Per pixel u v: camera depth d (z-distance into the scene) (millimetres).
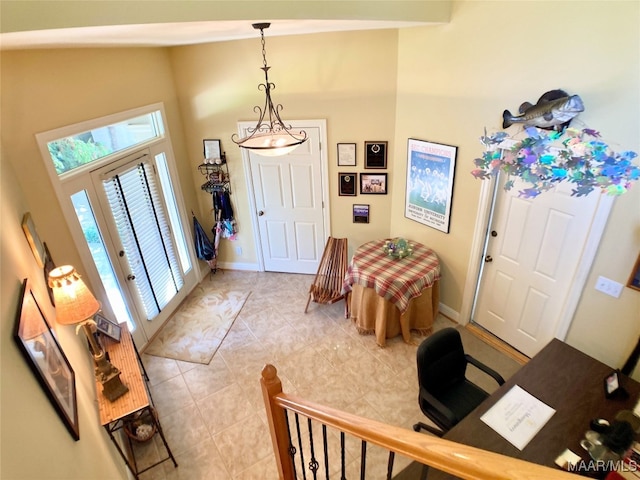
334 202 4602
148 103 3846
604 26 2252
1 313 1234
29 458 1065
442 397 2621
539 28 2570
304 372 3537
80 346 2562
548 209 2951
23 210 2318
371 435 1173
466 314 3928
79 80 3004
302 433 2957
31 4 1230
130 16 1450
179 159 4480
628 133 2301
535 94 2725
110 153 3473
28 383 1267
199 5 1606
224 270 5340
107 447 2201
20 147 2578
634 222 2393
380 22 2598
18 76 2539
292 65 3979
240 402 3266
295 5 1895
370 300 3770
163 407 3236
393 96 3902
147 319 3982
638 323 2541
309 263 5094
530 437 1973
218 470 2721
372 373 3494
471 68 3107
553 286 3074
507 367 3443
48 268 2342
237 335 4066
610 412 2072
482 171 2189
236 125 4391
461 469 891
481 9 2883
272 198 4746
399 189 4266
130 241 3689
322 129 4203
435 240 4031
